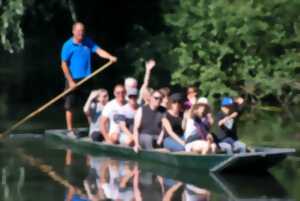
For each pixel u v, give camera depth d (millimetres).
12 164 35875
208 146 34594
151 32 67250
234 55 57438
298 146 41125
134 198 28781
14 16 55781
